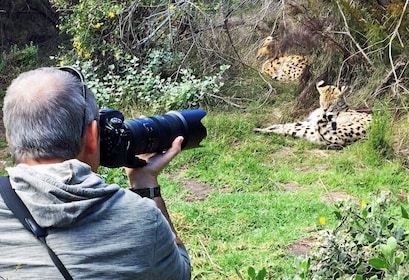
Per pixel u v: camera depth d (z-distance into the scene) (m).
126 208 1.83
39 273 1.73
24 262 1.74
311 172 5.62
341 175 5.43
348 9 6.99
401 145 5.89
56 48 10.46
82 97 1.87
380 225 3.27
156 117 2.37
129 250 1.80
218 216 4.64
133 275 1.80
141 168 2.28
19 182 1.78
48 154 1.82
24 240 1.75
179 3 7.24
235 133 6.36
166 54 7.57
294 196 4.99
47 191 1.74
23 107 1.81
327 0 7.25
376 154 5.70
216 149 5.98
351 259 3.25
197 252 4.11
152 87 7.04
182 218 4.56
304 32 7.29
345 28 7.10
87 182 1.79
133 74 7.15
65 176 1.77
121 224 1.81
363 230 3.29
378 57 6.90
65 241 1.75
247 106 7.09
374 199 3.79
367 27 6.87
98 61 7.69
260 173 5.55
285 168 5.69
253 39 8.12
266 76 7.63
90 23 7.54
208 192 5.25
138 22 7.69
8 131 1.84
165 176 5.57
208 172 5.59
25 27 10.84
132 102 6.99
